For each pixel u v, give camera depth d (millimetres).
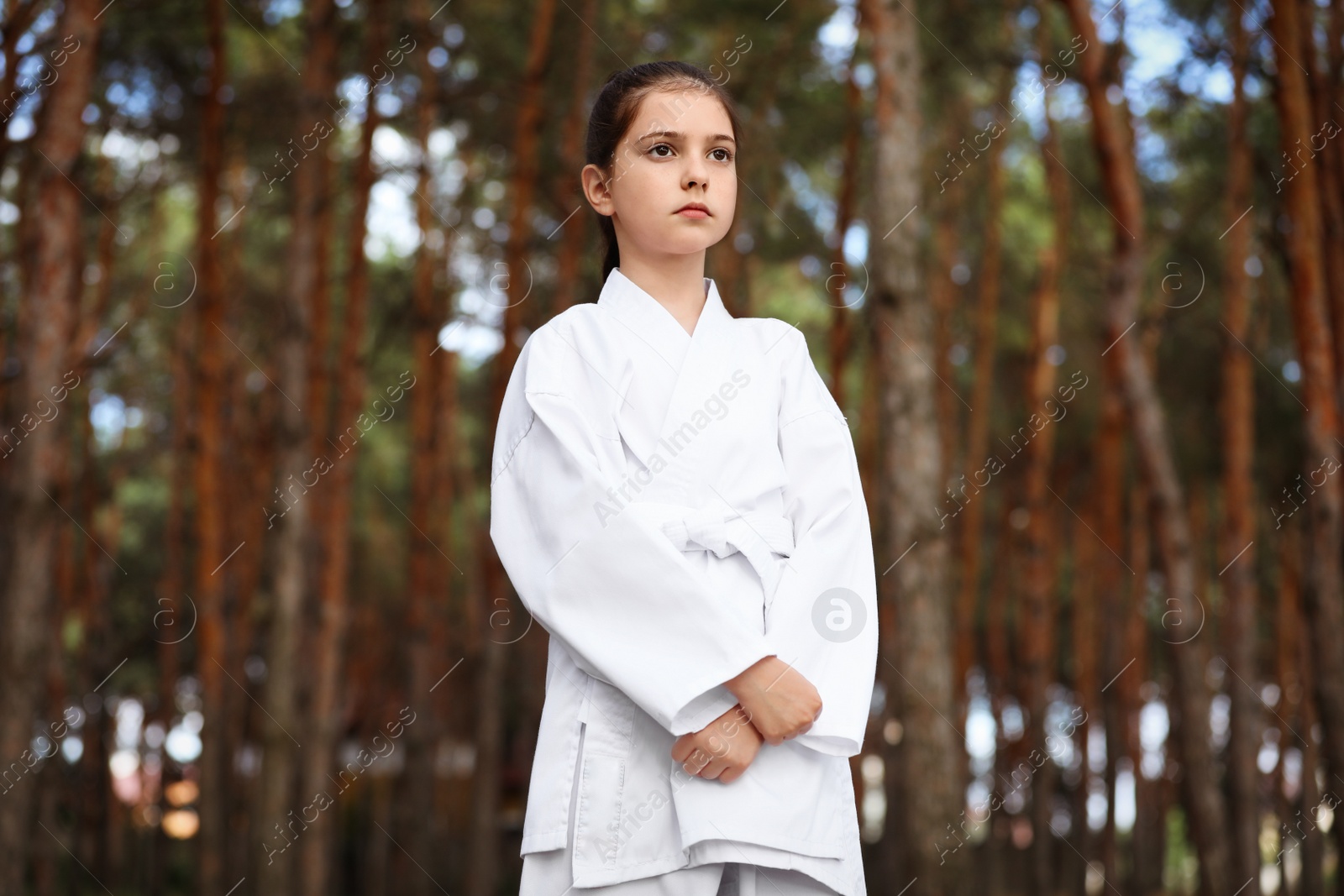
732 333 1829
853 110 12211
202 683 12797
